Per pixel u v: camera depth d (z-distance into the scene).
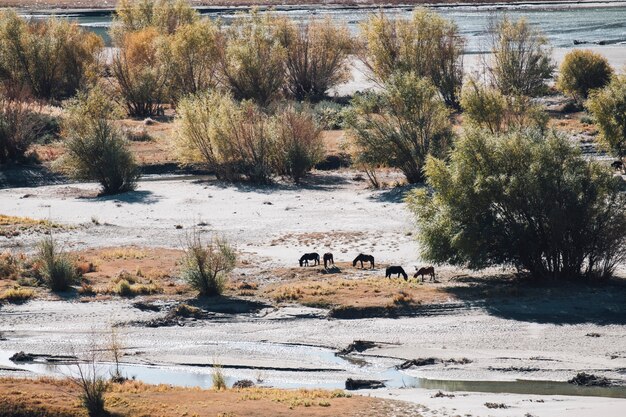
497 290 138.00
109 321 133.38
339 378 109.31
